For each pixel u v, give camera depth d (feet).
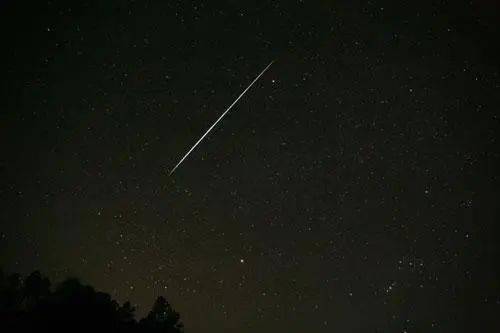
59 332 21.62
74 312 22.20
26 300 22.84
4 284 22.84
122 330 22.99
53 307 22.16
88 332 22.07
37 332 21.26
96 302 22.95
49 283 23.39
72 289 23.00
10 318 21.74
